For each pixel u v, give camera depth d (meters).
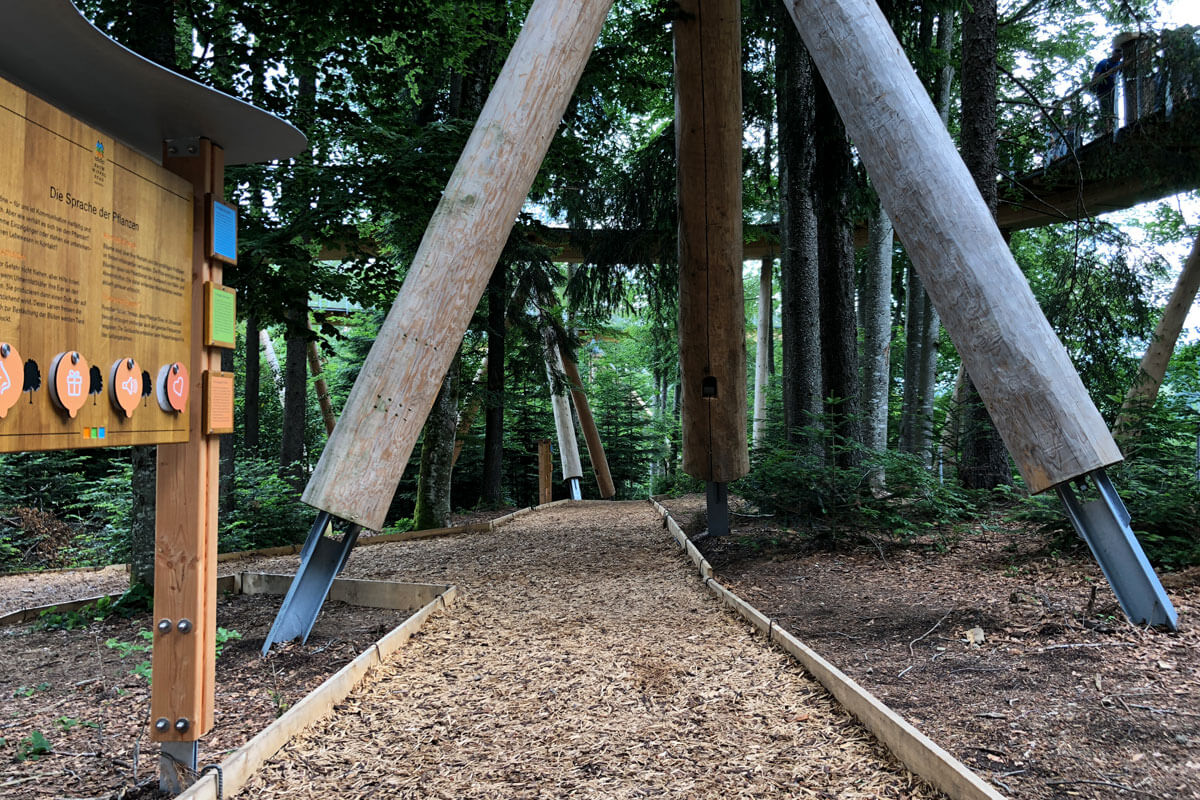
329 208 8.23
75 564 11.65
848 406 10.17
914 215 5.28
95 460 16.02
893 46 5.52
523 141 5.63
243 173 8.30
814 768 3.11
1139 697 3.53
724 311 8.88
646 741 3.47
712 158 8.63
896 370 22.11
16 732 3.77
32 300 2.18
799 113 10.77
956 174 5.25
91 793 3.05
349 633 5.42
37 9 2.12
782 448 9.55
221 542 10.55
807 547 7.98
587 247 14.43
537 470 22.56
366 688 4.27
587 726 3.67
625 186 12.80
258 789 3.06
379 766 3.27
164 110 2.84
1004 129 16.38
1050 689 3.72
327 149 8.87
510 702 4.03
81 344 2.38
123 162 2.60
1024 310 5.03
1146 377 10.32
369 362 5.40
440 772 3.21
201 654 3.02
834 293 10.34
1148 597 4.58
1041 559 6.40
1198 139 11.09
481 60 12.34
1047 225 15.95
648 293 14.95
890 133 5.36
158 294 2.80
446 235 5.49
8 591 8.69
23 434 2.14
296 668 4.63
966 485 9.55
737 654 4.71
